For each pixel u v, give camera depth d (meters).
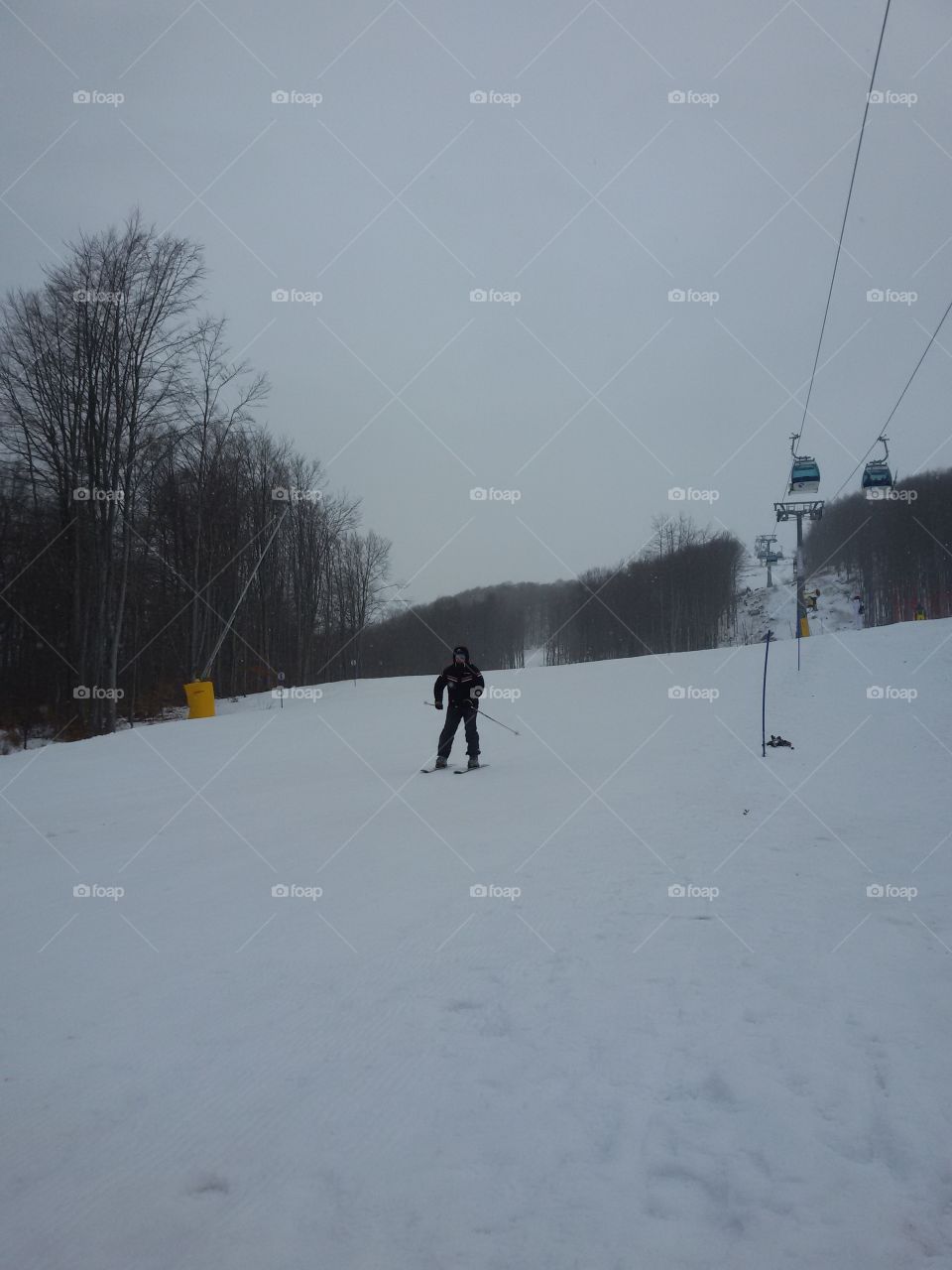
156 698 40.03
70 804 11.86
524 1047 3.91
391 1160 3.09
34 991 4.82
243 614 44.66
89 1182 3.03
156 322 28.47
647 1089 3.49
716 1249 2.59
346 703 25.91
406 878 7.02
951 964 4.67
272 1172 3.05
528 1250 2.61
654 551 70.06
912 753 11.96
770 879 6.50
